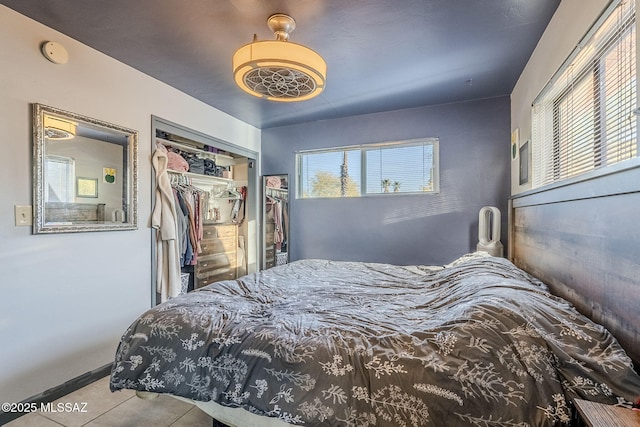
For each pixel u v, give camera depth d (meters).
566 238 1.49
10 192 1.82
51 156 2.00
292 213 4.06
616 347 0.98
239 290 2.08
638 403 0.83
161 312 1.58
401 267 2.91
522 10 1.79
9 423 1.75
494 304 1.21
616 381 0.91
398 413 1.05
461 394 1.02
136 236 2.57
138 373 1.43
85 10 1.78
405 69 2.51
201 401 1.33
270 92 2.09
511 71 2.55
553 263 1.67
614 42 1.27
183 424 1.72
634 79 1.13
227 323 1.46
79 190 2.17
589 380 0.94
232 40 2.09
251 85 1.97
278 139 4.14
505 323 1.12
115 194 2.41
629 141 1.16
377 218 3.62
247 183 4.25
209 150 3.92
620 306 1.04
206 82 2.78
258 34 2.02
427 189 3.40
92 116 2.22
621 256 1.03
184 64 2.45
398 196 3.51
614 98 1.27
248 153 3.99
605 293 1.14
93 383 2.20
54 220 2.03
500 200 3.09
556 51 1.82
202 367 1.34
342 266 2.96
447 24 1.92
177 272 2.87
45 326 1.97
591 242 1.24
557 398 0.95
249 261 4.24
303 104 3.31
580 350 1.00
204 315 1.53
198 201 3.60
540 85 2.11
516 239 2.61
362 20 1.86
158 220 2.71
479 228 2.98
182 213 3.32
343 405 1.09
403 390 1.07
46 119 1.97
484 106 3.15
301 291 2.09
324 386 1.13
